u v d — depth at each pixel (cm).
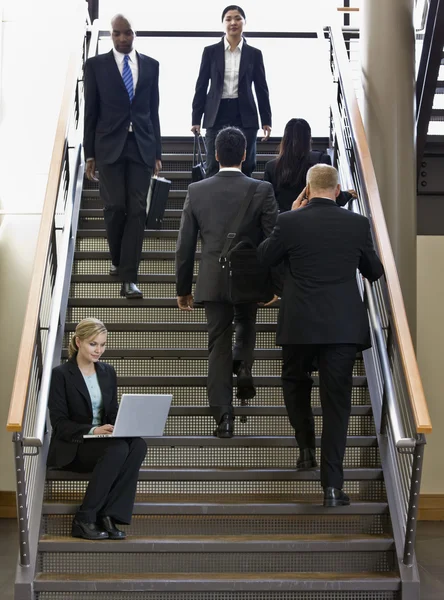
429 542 664
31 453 434
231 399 503
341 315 448
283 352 479
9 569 557
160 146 620
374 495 486
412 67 610
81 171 701
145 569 448
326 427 453
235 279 487
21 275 798
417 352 789
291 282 459
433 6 587
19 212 798
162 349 567
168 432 531
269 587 430
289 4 941
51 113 827
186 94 905
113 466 448
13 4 840
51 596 430
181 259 509
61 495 490
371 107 608
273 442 500
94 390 475
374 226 505
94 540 445
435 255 798
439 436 779
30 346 445
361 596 433
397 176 600
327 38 811
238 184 508
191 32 865
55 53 835
